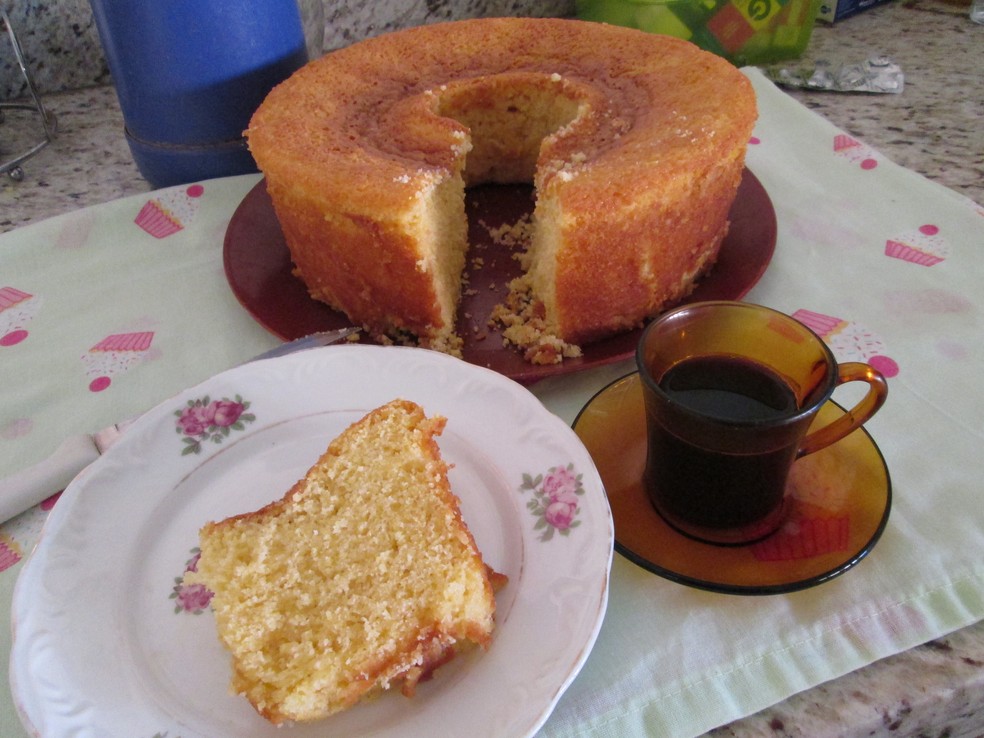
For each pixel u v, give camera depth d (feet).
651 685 0.77
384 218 1.12
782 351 0.87
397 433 0.96
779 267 1.33
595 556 0.81
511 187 1.70
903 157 1.63
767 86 1.82
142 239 1.49
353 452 0.95
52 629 0.80
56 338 1.29
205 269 1.42
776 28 1.94
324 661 0.74
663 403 0.79
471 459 0.96
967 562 0.84
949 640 0.80
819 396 0.76
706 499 0.84
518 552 0.85
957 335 1.15
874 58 1.93
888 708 0.75
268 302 1.29
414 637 0.75
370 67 1.56
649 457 0.90
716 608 0.82
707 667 0.78
